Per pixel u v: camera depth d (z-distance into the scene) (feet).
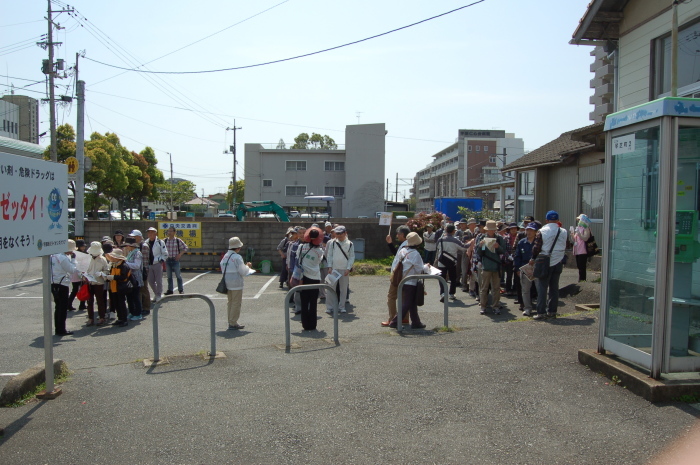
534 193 61.67
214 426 14.94
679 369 16.20
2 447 13.78
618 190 18.47
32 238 15.20
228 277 30.01
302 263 29.19
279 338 27.25
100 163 120.98
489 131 318.86
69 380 19.45
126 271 32.09
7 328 32.12
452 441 13.73
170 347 26.08
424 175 389.19
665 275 15.89
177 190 247.50
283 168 184.55
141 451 13.48
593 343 22.66
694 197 17.35
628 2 36.01
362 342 24.47
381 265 59.16
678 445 13.07
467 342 23.65
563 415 15.10
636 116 16.98
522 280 30.58
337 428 14.66
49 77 78.79
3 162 13.70
